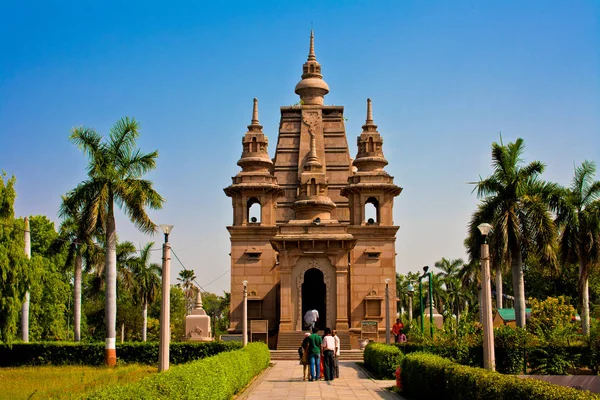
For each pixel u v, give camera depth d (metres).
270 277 78.88
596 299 93.81
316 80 89.38
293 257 69.19
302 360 44.19
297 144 87.88
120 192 51.34
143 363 52.62
